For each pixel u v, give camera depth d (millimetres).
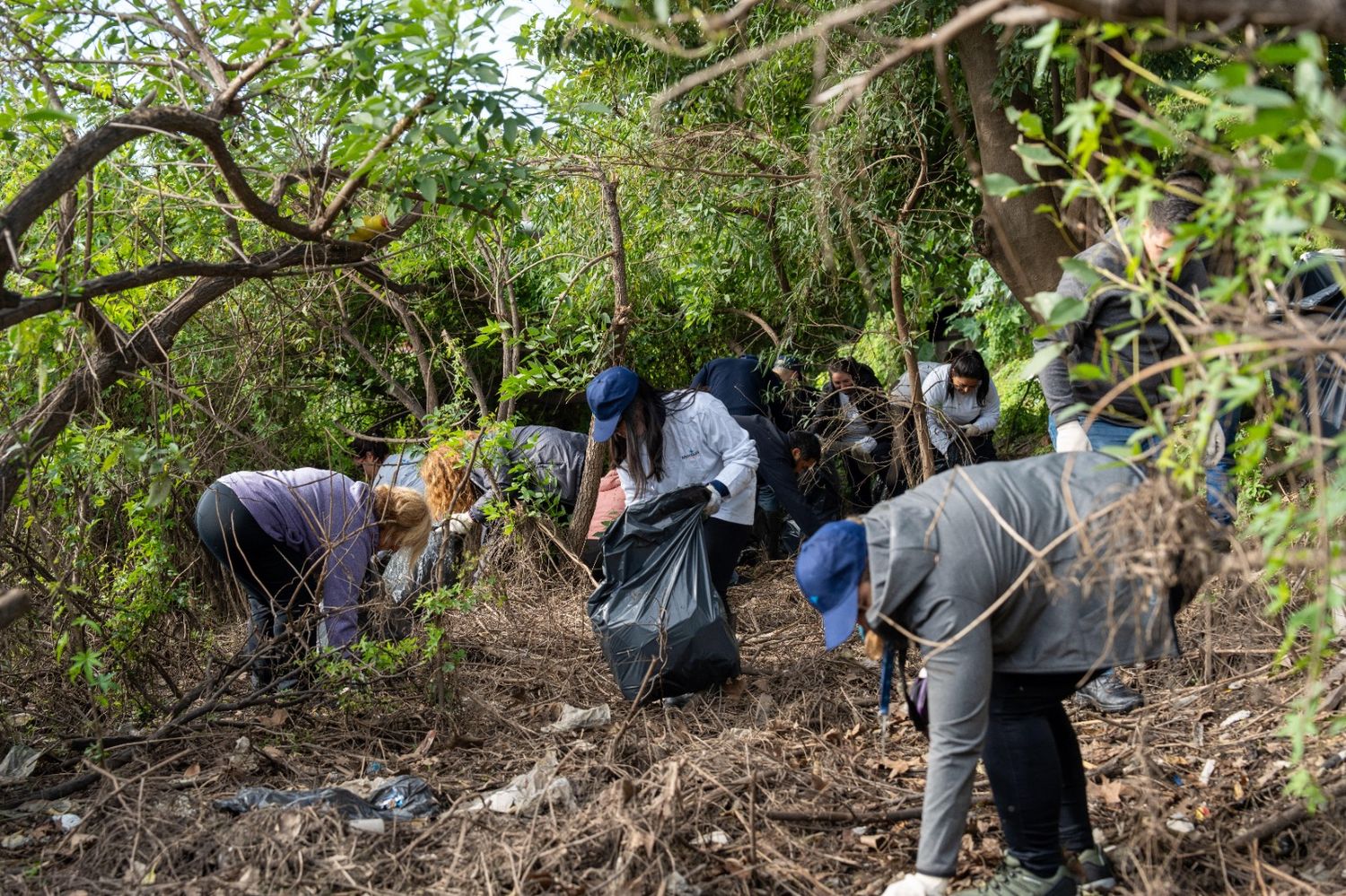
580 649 5016
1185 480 1953
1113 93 1827
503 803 3264
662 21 2102
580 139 6160
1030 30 4527
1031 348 7941
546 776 3414
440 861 2945
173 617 4262
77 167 2904
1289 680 3691
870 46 4918
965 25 1817
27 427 3359
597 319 6473
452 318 7062
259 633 4246
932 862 2377
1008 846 2641
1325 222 1729
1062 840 2723
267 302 4906
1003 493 2381
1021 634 2393
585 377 4898
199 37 3471
